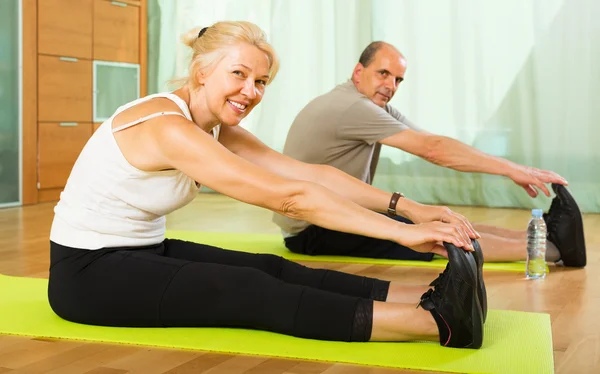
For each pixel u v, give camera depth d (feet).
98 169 6.73
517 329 7.09
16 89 17.33
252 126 20.52
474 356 6.22
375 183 19.29
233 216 16.06
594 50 17.30
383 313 6.43
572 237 10.53
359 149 10.89
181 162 6.28
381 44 11.20
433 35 18.56
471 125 18.40
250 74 6.36
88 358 6.22
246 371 5.91
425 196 18.88
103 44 19.38
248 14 20.65
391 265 10.64
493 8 18.03
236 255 7.32
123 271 6.75
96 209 6.82
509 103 18.06
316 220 6.18
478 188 18.42
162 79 21.25
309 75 19.89
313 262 10.76
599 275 10.11
